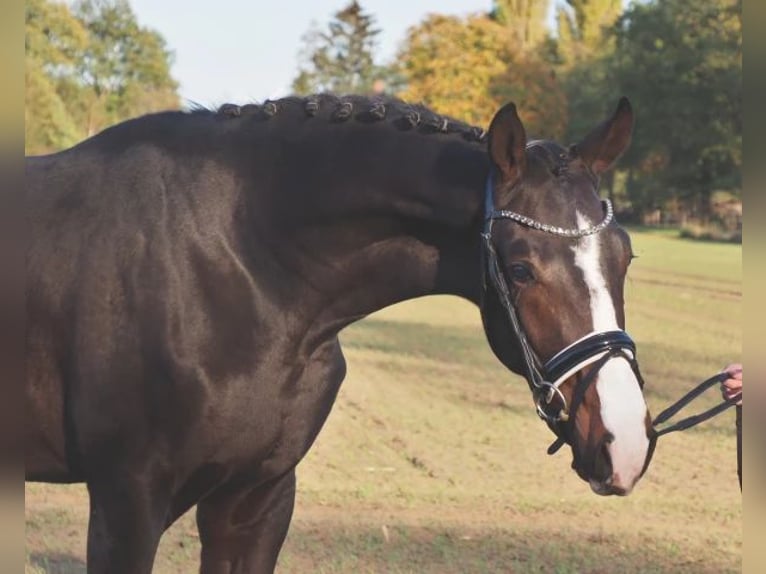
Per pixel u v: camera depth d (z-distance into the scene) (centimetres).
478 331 1600
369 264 338
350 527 596
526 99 4653
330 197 332
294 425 342
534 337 288
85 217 340
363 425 887
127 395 326
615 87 4803
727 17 4528
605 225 290
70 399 335
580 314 282
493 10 6481
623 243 292
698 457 813
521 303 289
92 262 332
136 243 330
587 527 616
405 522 612
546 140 318
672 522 634
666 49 4603
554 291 285
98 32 3684
